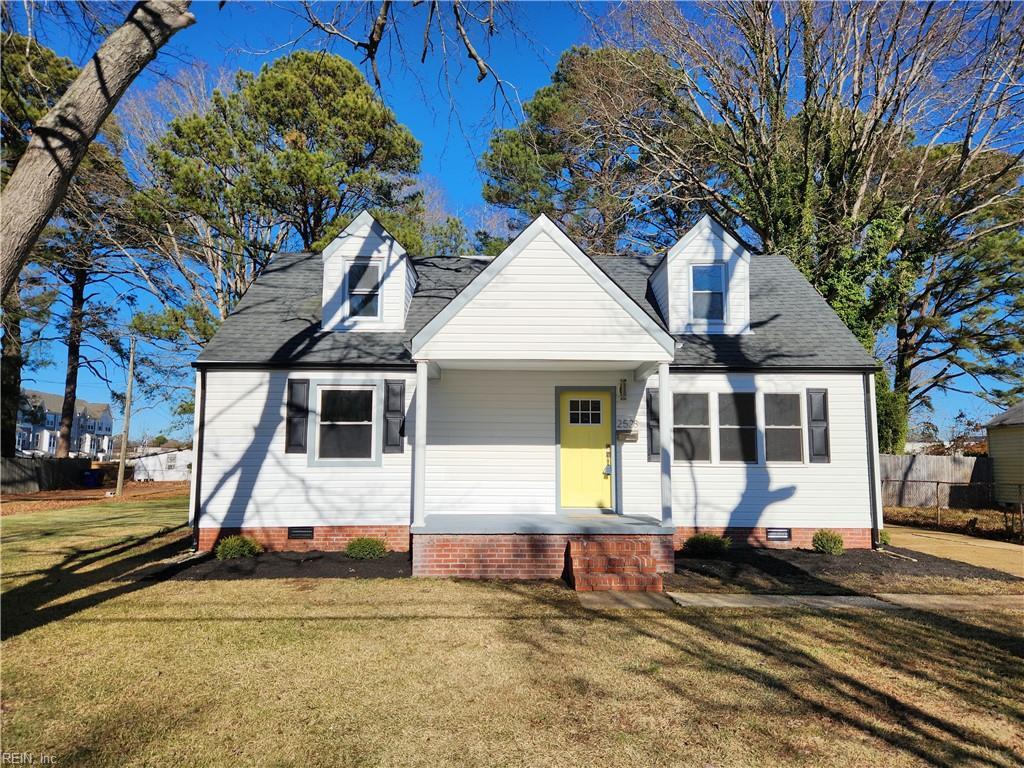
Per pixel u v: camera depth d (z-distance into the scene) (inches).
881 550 438.0
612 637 241.9
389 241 476.1
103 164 613.3
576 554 344.2
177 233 844.0
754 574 365.4
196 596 302.8
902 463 813.2
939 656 221.0
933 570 377.4
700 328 487.5
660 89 887.7
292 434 432.1
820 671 205.0
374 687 189.8
